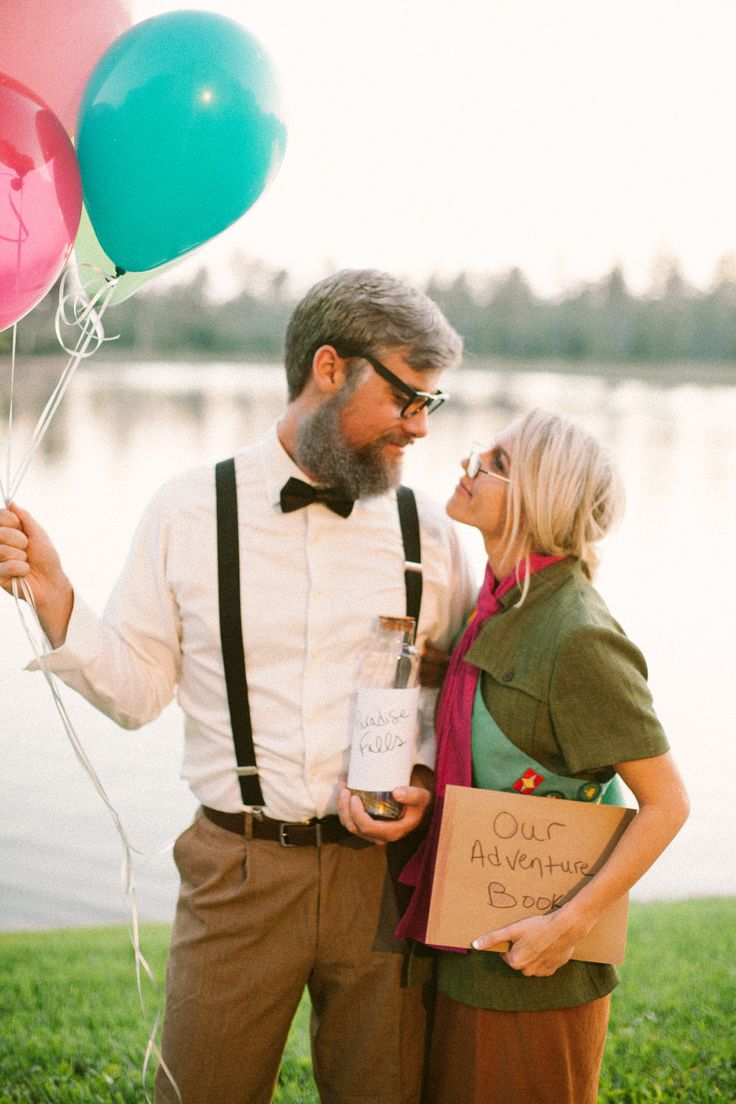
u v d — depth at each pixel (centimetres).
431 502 209
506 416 3478
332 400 187
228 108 172
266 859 187
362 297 184
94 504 1583
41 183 158
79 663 184
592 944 177
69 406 3434
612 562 1450
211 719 192
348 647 192
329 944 187
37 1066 280
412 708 181
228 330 6175
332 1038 192
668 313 6625
